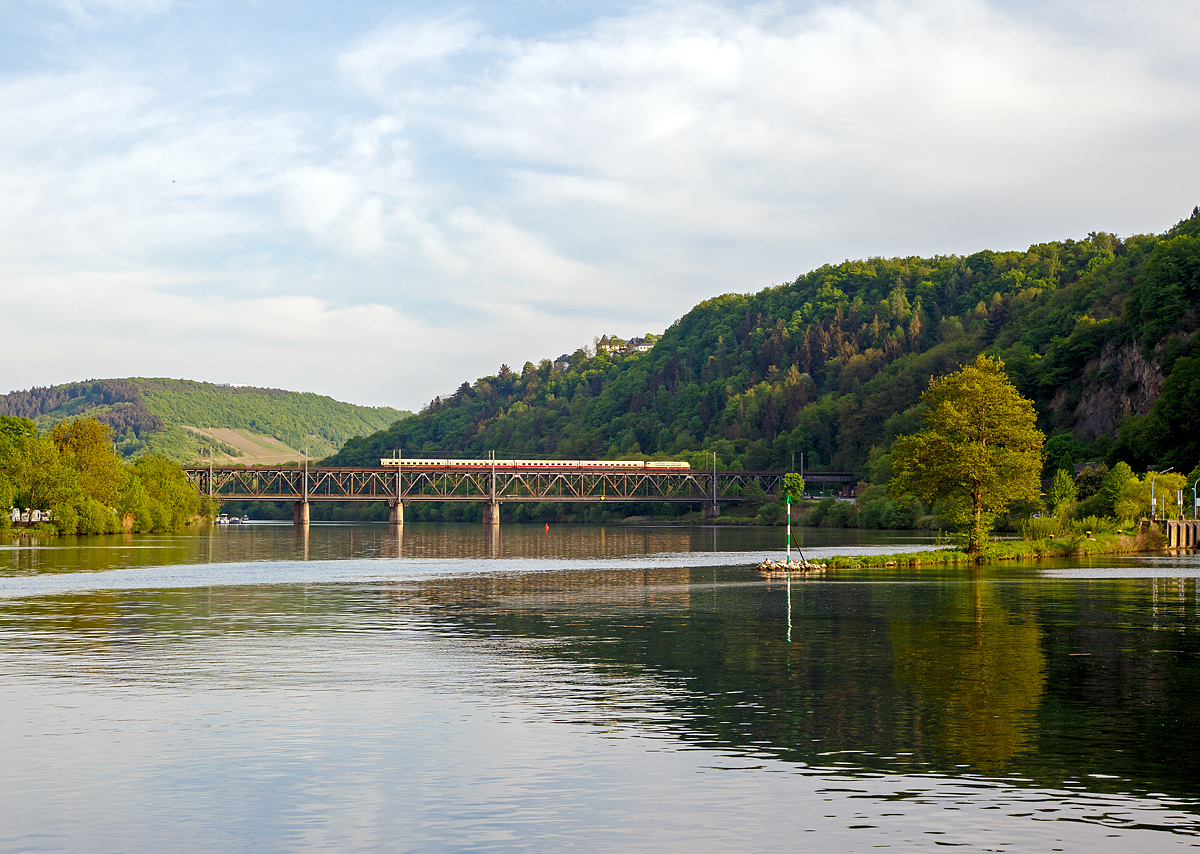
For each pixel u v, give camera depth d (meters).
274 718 30.23
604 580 84.69
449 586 78.06
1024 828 20.92
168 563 104.31
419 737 27.98
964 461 99.88
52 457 163.88
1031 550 113.94
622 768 25.09
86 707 31.67
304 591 72.94
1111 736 27.98
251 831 20.91
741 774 24.56
